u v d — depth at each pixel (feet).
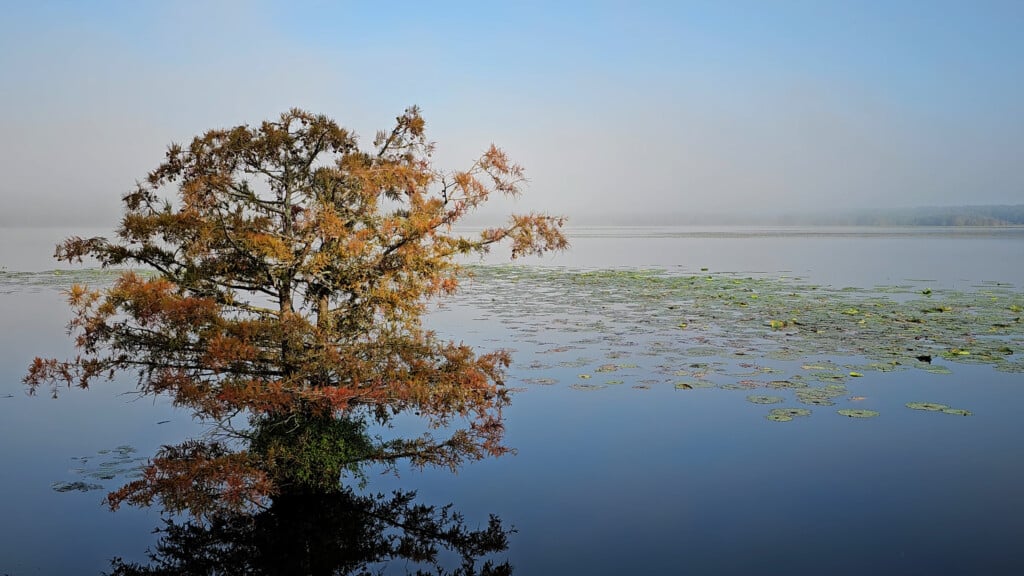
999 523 25.52
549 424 37.63
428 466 32.83
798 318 67.87
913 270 126.11
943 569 22.36
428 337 30.58
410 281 30.71
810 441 34.32
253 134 30.40
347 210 31.07
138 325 30.19
